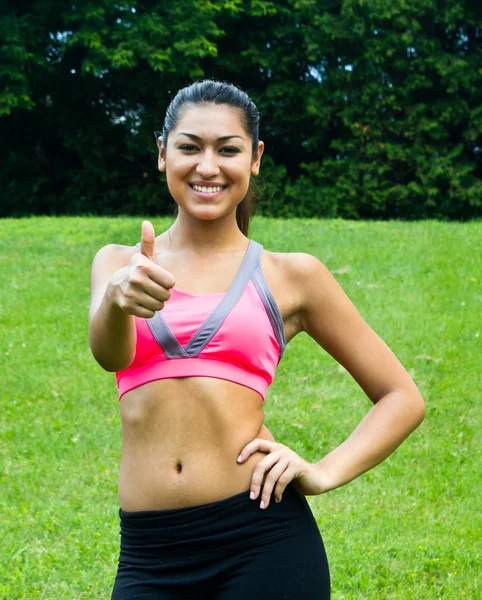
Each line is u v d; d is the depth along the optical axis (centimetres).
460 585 398
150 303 171
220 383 197
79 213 2300
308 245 1037
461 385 655
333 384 667
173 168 208
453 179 2122
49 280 944
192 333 197
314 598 194
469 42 2247
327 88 2181
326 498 491
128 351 189
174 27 2078
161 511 194
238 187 209
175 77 2186
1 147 2331
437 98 2208
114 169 2327
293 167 2377
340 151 2233
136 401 199
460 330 759
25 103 2123
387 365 222
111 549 425
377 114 2180
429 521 464
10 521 459
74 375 688
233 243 216
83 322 812
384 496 494
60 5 2112
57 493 500
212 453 196
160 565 194
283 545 194
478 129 2152
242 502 194
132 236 1145
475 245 1033
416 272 921
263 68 2298
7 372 689
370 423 218
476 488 507
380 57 2111
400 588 394
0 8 2167
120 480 204
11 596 383
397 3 2097
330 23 2144
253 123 213
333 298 219
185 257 212
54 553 424
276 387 660
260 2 2130
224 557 193
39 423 600
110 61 2119
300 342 751
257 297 205
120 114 2367
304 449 561
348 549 427
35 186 2289
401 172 2195
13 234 1205
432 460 544
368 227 1190
